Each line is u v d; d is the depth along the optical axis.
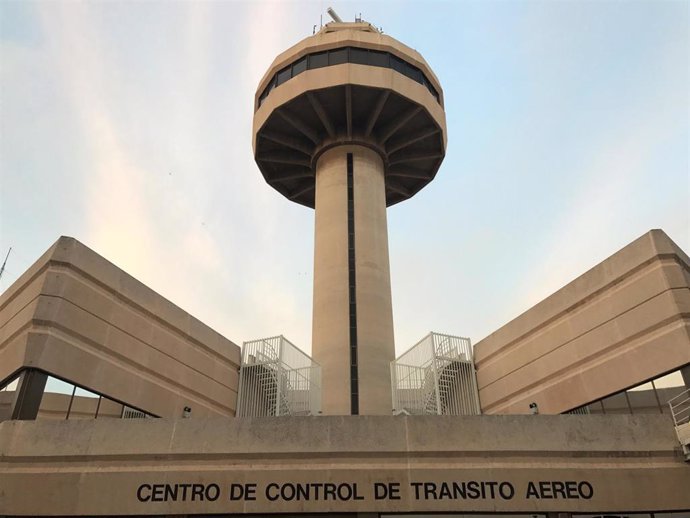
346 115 32.41
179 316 25.59
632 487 16.25
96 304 21.42
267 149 34.97
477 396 28.11
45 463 16.69
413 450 16.62
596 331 22.56
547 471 16.41
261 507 15.95
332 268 29.45
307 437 16.78
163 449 16.73
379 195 32.22
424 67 34.00
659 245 20.73
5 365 19.92
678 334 19.42
